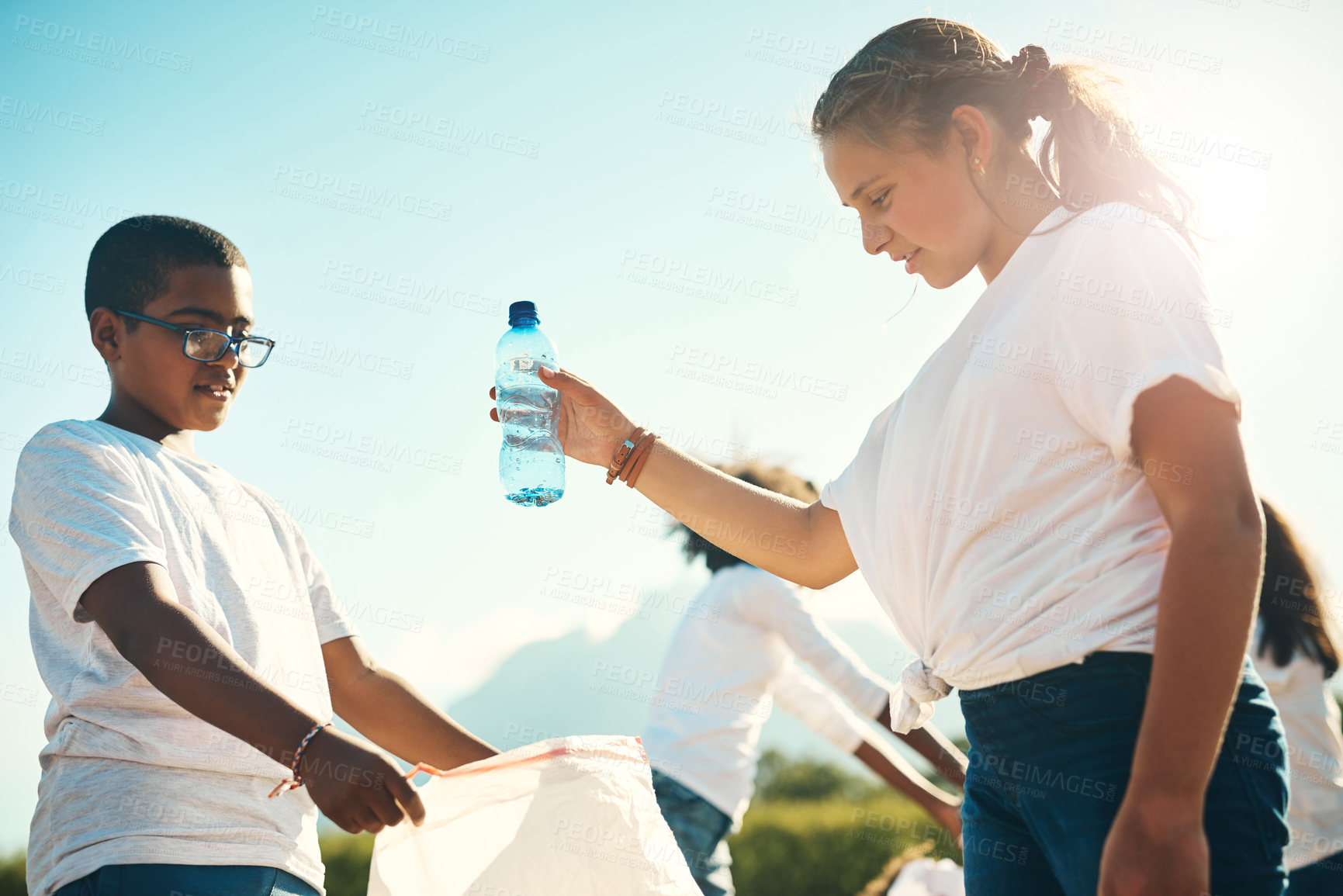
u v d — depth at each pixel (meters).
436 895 1.43
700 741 2.50
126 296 1.77
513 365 2.01
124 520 1.50
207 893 1.39
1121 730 1.11
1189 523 1.03
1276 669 1.96
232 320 1.83
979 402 1.24
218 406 1.82
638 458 1.83
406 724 1.79
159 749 1.44
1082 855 1.14
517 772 1.49
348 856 5.88
